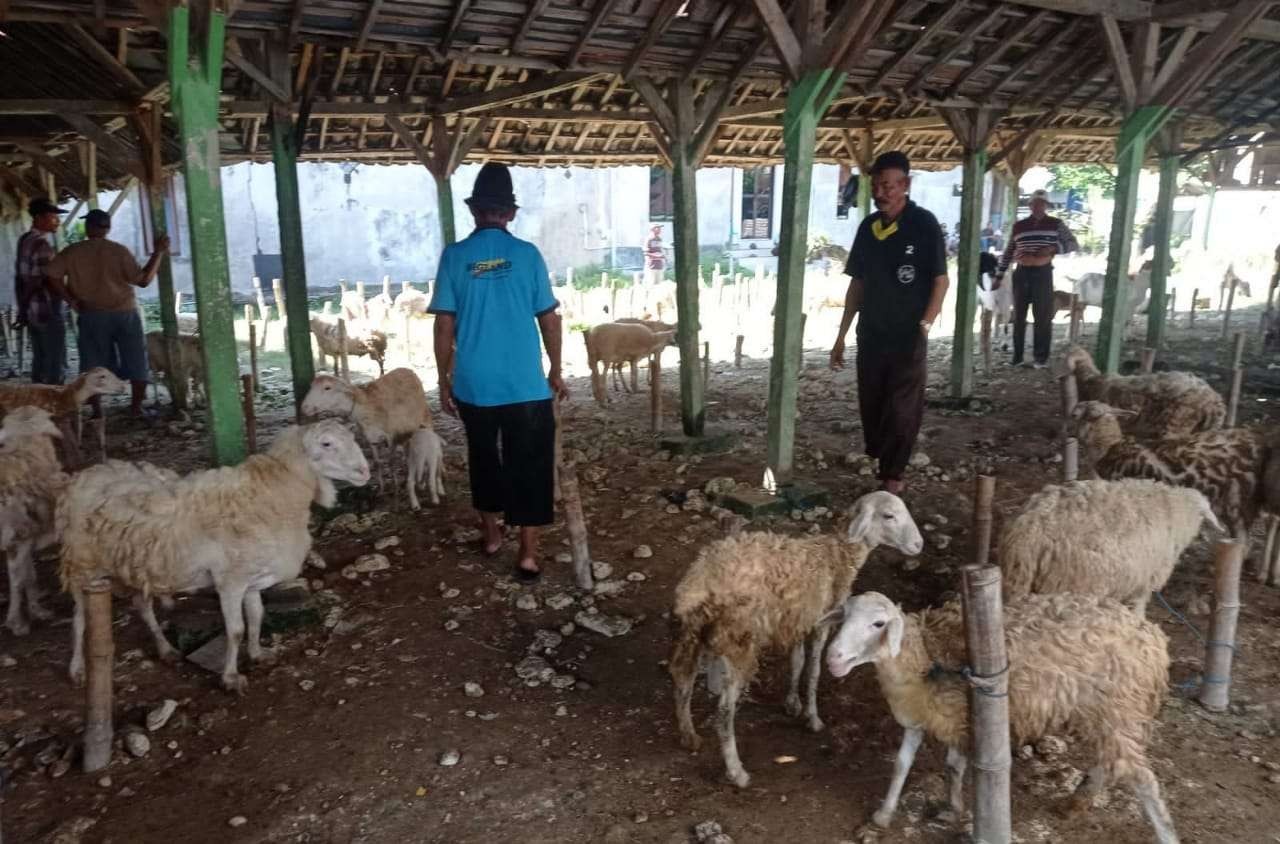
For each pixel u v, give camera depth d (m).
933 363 12.96
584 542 5.28
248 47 7.11
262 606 4.70
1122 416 6.54
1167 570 4.19
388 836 3.27
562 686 4.27
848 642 2.98
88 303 9.55
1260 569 5.22
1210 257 20.55
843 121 13.45
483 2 6.05
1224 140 14.12
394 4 6.00
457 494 7.12
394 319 16.09
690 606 3.49
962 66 8.41
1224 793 3.41
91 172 12.65
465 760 3.71
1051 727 3.09
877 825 3.26
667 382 12.05
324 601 5.15
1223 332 13.91
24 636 4.82
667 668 4.46
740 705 4.13
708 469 7.71
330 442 4.38
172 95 4.55
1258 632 4.62
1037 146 16.06
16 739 3.88
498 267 5.04
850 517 3.89
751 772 3.62
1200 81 8.16
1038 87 9.12
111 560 4.05
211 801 3.48
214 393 4.79
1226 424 7.93
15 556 4.78
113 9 5.37
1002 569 4.26
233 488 4.14
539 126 11.84
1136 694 3.02
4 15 5.10
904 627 3.16
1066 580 4.05
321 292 23.80
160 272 10.23
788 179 6.15
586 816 3.37
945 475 7.37
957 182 30.08
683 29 6.78
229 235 23.03
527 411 5.11
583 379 12.41
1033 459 7.78
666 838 3.24
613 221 26.98
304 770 3.66
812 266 25.73
